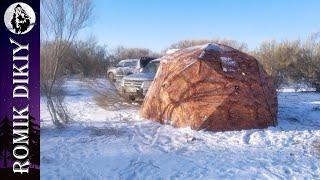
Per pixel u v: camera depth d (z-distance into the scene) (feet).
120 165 27.89
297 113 51.65
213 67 40.75
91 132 37.52
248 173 26.78
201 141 35.04
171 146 33.32
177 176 25.96
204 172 26.84
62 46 38.65
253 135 36.96
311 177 26.27
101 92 55.26
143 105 46.65
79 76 72.33
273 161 29.55
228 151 32.07
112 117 46.24
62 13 37.50
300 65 90.99
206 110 38.99
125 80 54.70
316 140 36.06
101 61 94.38
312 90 90.12
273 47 94.32
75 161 28.43
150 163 28.50
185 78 41.16
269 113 41.19
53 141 33.83
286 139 36.06
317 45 91.76
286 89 92.17
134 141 34.68
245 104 39.52
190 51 44.21
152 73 56.03
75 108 53.88
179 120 40.09
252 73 41.60
